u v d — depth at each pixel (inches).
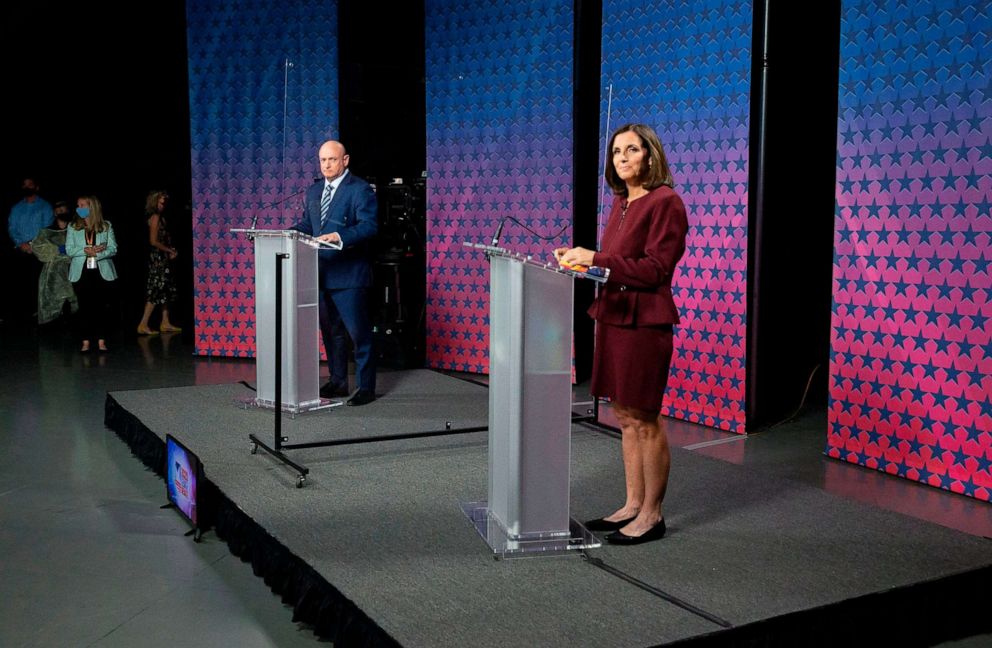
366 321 216.4
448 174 277.0
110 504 163.8
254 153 300.5
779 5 219.3
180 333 362.6
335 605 112.2
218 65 299.7
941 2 161.6
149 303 355.6
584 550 125.2
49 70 388.8
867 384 180.4
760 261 209.9
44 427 217.8
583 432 196.4
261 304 207.2
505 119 264.7
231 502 145.8
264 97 297.7
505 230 268.5
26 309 420.8
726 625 102.0
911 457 173.6
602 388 128.8
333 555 123.1
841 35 178.9
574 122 261.6
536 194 261.6
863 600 110.5
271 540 129.7
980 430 161.9
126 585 129.4
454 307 280.5
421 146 328.5
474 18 266.8
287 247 200.7
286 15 293.4
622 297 122.8
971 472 163.8
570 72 251.9
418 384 241.8
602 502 149.2
